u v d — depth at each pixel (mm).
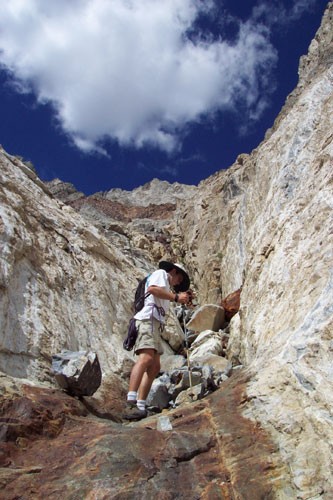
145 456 3508
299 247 6281
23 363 5578
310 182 7277
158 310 4852
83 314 7590
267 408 3928
